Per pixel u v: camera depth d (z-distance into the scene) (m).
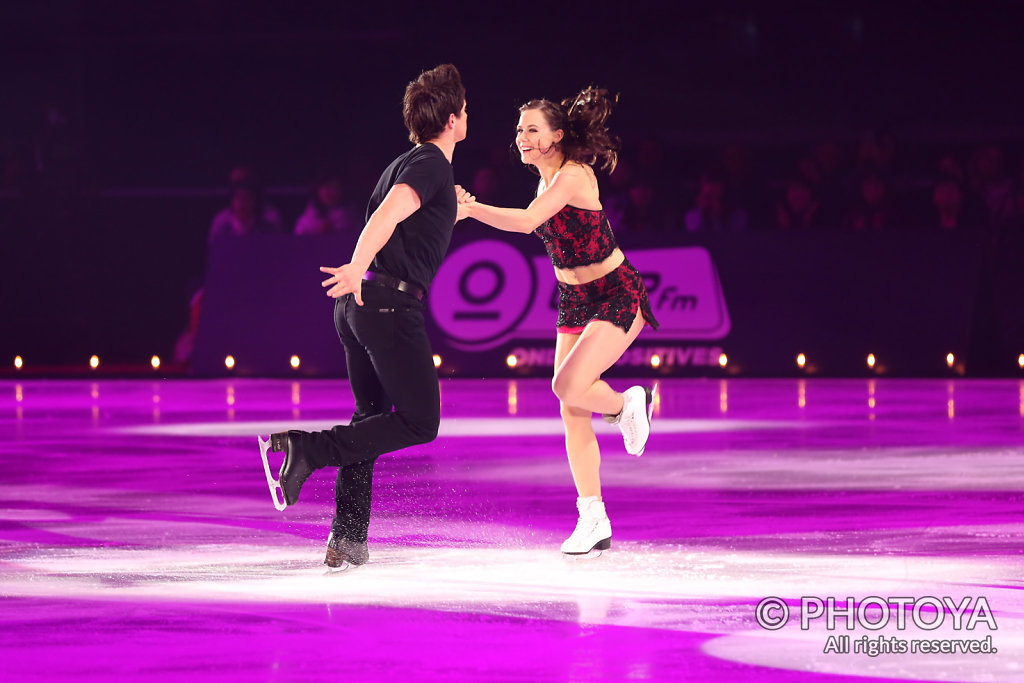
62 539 17.25
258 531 17.92
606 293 17.47
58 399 40.62
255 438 29.08
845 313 47.62
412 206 14.68
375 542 17.11
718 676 10.87
